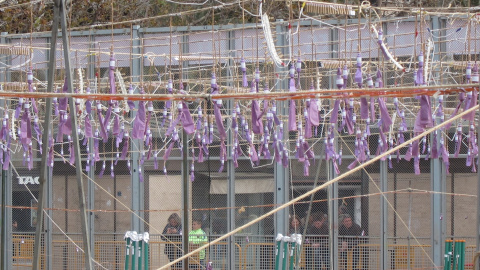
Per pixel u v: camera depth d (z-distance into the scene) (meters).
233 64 24.25
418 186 23.70
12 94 12.28
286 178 24.38
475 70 14.34
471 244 23.17
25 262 25.78
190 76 24.92
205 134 19.16
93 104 24.17
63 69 24.84
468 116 13.41
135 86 21.86
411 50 23.05
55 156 26.02
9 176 26.02
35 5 36.00
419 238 23.55
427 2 32.91
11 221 25.84
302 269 23.91
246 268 24.33
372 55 22.95
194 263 23.70
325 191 24.14
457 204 23.34
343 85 14.22
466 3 32.72
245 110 22.95
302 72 23.61
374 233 23.75
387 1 33.22
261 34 21.47
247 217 24.62
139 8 36.72
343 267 23.73
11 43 25.52
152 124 25.16
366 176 23.86
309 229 24.11
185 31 24.80
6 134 19.47
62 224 25.73
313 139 23.33
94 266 24.39
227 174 24.84
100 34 25.11
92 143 25.20
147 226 25.16
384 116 13.98
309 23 23.64
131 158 25.30
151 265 24.70
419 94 13.44
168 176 25.33
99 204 25.61
